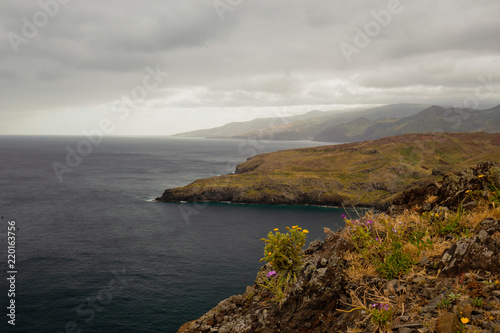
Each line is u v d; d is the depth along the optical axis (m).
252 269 51.69
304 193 111.88
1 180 147.88
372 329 3.55
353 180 120.25
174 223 82.25
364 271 4.98
